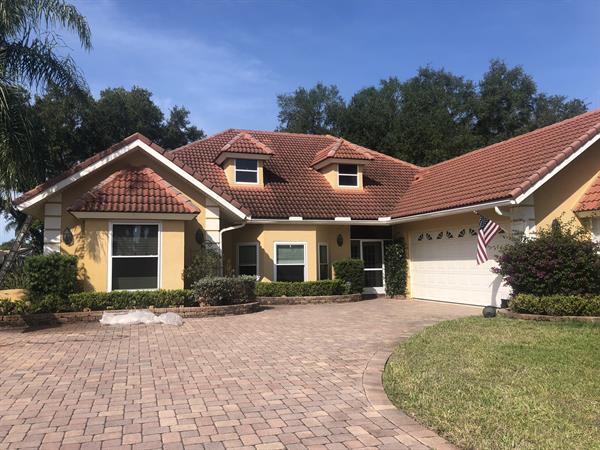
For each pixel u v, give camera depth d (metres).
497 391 6.39
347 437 5.18
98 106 35.53
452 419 5.51
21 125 13.43
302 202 20.36
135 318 12.59
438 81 48.16
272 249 18.95
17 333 11.45
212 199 16.62
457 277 17.77
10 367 8.21
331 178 22.27
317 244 19.67
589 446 4.73
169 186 15.62
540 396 6.19
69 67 15.08
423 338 9.95
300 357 8.85
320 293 18.38
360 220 19.97
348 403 6.30
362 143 41.03
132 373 7.81
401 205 20.95
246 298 15.37
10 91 13.35
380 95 43.72
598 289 12.09
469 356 8.26
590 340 9.14
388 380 7.24
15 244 20.31
